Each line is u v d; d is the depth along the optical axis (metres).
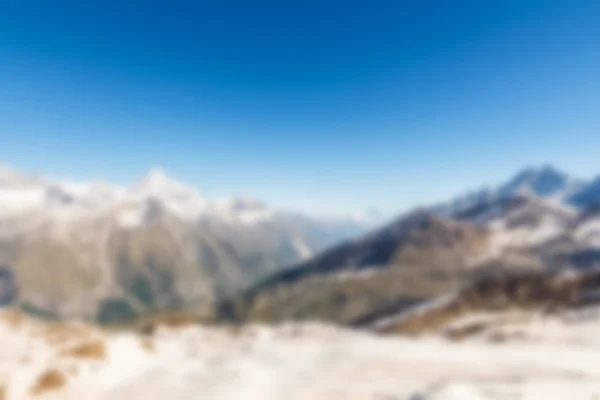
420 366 39.47
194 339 63.06
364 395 31.11
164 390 32.56
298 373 37.69
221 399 30.59
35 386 30.59
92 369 35.19
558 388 30.61
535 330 65.44
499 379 34.03
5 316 48.56
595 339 56.44
